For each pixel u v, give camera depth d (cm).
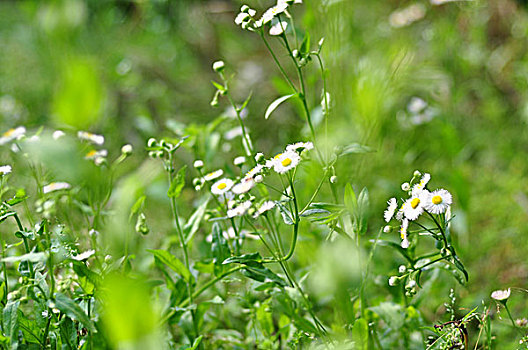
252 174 140
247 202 141
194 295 144
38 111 205
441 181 172
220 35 256
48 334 138
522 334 143
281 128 196
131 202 156
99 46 234
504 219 167
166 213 168
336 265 141
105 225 149
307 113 144
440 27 198
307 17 156
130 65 229
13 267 152
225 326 153
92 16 252
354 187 155
